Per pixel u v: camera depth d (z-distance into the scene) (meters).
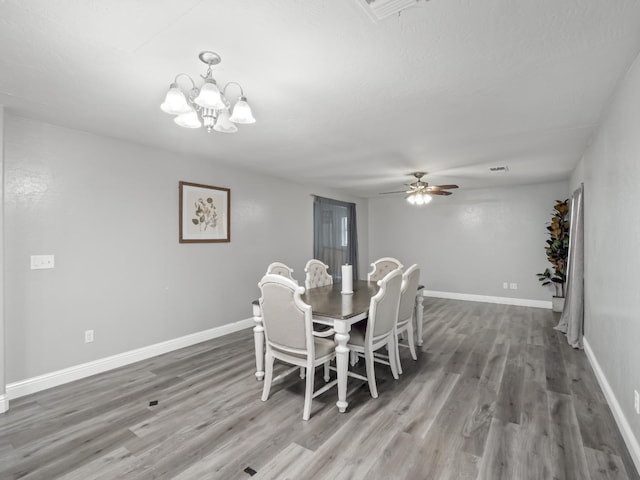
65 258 2.85
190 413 2.34
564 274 5.28
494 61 1.78
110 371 3.08
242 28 1.49
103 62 1.79
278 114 2.53
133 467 1.78
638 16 1.39
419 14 1.39
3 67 1.85
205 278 4.04
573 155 3.74
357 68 1.85
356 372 3.10
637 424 1.82
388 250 7.61
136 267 3.35
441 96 2.21
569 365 3.19
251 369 3.14
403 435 2.07
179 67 1.84
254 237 4.74
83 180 2.96
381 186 6.03
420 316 3.82
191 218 3.86
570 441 2.00
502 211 6.17
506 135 3.04
